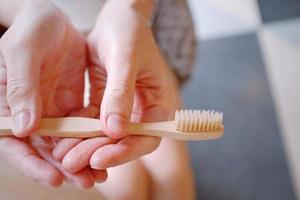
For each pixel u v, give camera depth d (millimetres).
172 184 420
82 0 452
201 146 752
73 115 349
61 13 381
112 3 414
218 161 732
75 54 374
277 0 974
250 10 967
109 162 280
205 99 816
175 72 545
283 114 777
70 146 291
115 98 291
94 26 421
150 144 300
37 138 305
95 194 329
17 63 305
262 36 908
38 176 287
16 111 287
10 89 293
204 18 964
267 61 863
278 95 806
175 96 406
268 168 714
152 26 518
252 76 842
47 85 347
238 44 902
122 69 312
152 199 430
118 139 294
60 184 288
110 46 344
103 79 373
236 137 757
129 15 382
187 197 428
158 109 343
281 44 888
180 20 535
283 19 937
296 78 825
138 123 300
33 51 318
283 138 747
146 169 423
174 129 296
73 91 372
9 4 363
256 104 796
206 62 877
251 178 706
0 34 344
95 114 352
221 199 686
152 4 472
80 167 284
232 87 830
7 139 295
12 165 310
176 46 537
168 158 424
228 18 957
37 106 291
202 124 291
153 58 362
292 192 683
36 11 349
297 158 720
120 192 387
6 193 314
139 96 349
